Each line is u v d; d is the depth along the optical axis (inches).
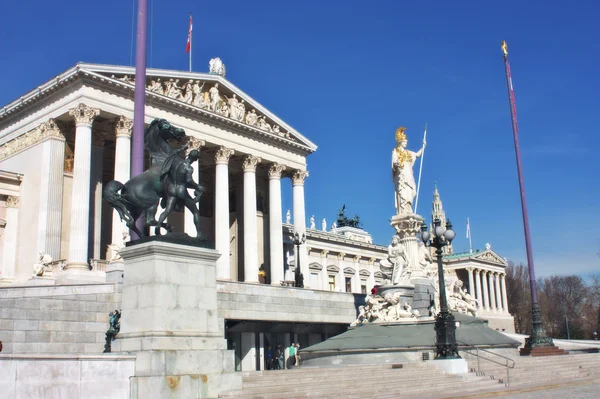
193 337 750.5
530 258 1972.2
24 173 2488.9
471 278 5118.1
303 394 914.7
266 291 2037.4
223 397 748.0
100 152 2650.1
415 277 1777.8
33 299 1469.0
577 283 6107.3
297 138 3267.7
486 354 1556.3
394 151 1904.5
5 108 2571.4
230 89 2925.7
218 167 2856.8
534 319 1915.6
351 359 1499.8
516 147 2073.1
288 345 2191.2
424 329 1571.1
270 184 3152.1
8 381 639.8
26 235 2402.8
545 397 1035.9
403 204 1863.9
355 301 2352.4
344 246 4318.4
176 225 2955.2
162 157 838.5
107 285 1605.6
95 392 677.3
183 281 761.6
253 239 2945.4
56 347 1478.8
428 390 1096.8
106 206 2704.2
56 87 2368.4
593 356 1845.5
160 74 2605.8
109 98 2404.0
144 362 703.7
